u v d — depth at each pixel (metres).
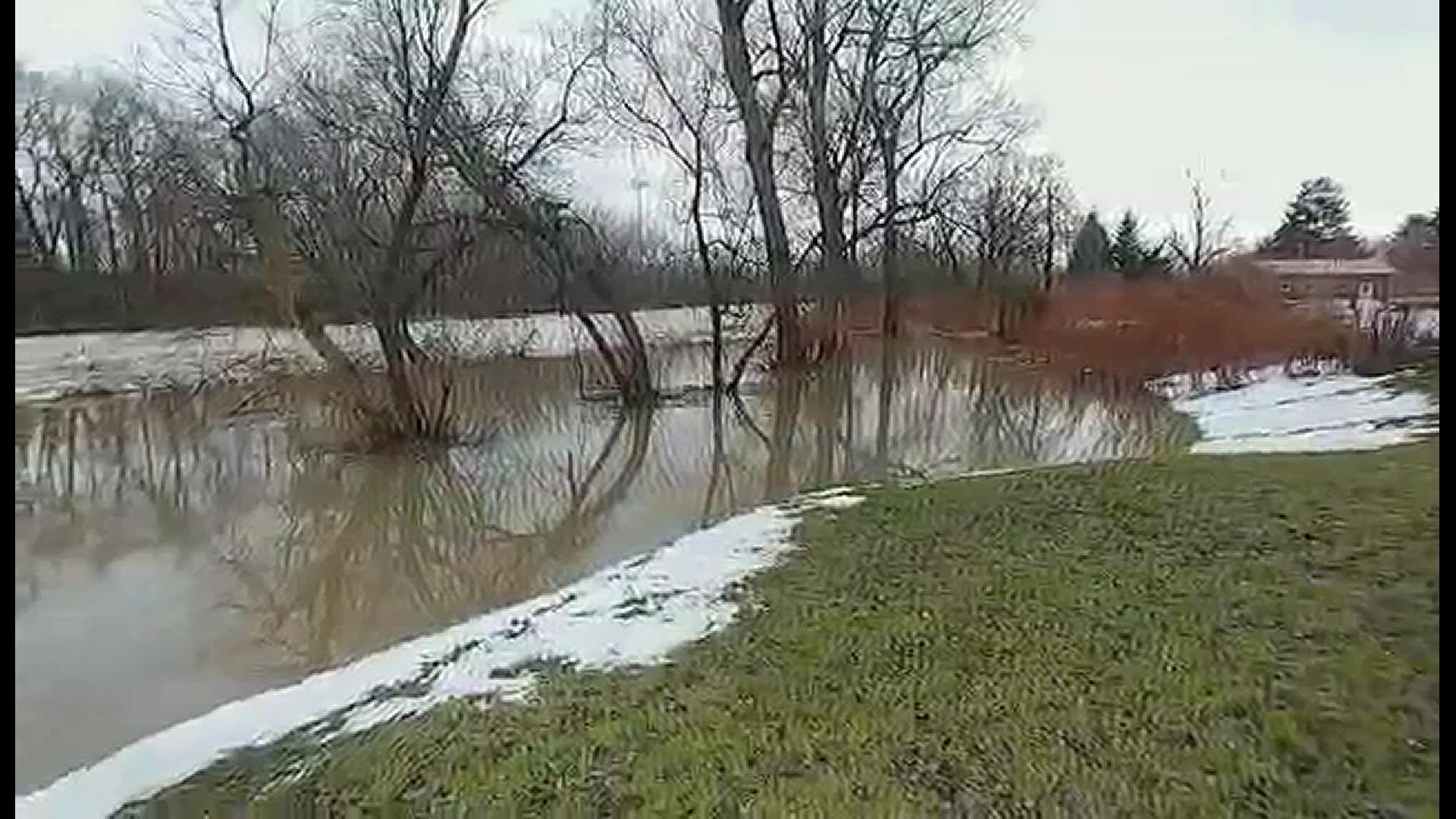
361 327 15.34
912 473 11.68
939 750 4.10
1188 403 15.64
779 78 21.45
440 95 14.53
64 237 21.27
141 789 4.55
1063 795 3.76
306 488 12.29
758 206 20.73
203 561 9.16
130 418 16.53
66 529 10.34
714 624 5.67
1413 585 5.32
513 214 15.64
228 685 6.02
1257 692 4.34
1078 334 22.83
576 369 19.22
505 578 8.16
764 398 18.98
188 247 16.73
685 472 12.85
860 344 25.11
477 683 5.19
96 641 6.89
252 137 14.09
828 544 7.05
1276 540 6.25
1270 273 33.06
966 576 6.04
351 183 14.20
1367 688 4.30
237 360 17.27
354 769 4.42
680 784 4.00
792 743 4.23
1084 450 13.15
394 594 7.95
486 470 13.22
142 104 17.08
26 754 5.11
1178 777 3.82
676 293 20.42
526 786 4.11
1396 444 9.70
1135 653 4.79
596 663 5.29
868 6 23.77
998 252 28.28
